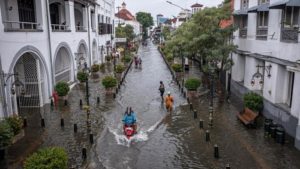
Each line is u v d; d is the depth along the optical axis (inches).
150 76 1261.1
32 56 714.2
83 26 1237.7
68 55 1013.2
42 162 338.6
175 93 925.2
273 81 611.5
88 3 1230.9
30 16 829.8
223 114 688.4
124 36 2461.9
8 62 575.2
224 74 1003.9
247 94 674.8
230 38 896.9
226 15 820.0
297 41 529.3
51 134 562.9
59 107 751.1
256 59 726.5
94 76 1220.5
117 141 535.8
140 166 443.2
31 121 641.0
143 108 754.8
